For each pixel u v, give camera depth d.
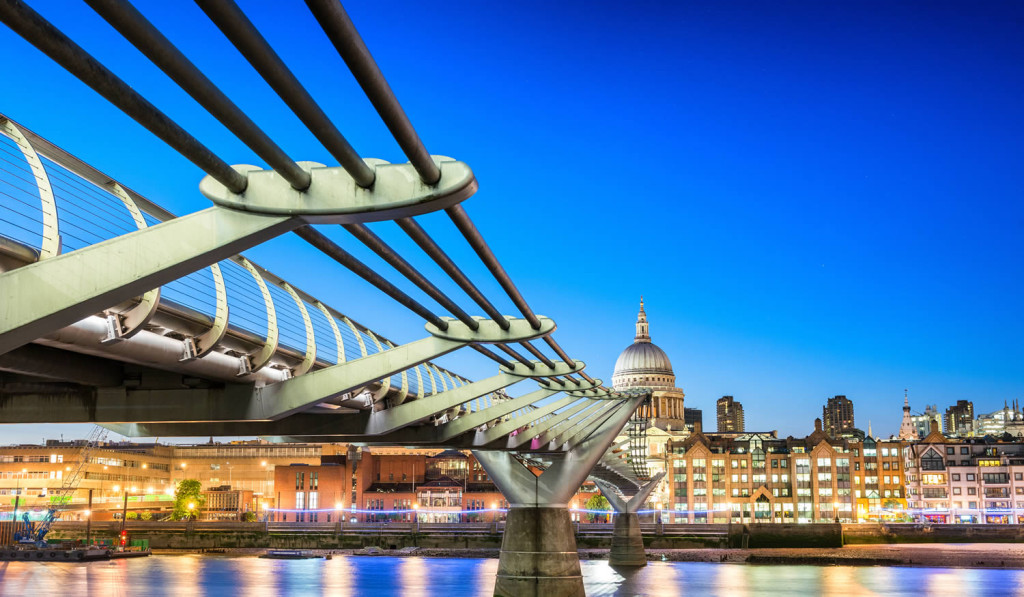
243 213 13.43
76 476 158.25
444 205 13.05
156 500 182.25
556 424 55.59
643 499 109.69
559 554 57.59
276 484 171.38
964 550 128.75
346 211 12.99
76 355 26.08
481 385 39.12
